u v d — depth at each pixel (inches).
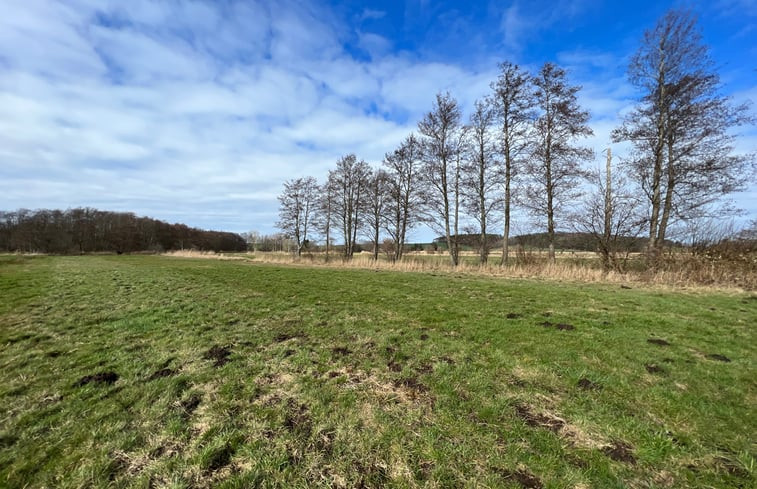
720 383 135.0
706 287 394.3
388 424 106.8
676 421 108.9
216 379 140.8
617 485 81.3
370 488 81.3
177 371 149.3
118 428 104.9
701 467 87.8
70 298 325.4
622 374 143.6
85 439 99.3
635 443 97.6
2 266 818.8
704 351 171.3
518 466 87.9
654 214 517.3
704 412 114.0
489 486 81.0
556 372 145.9
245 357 166.2
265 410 116.2
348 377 142.9
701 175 475.5
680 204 504.4
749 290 370.3
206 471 86.8
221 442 98.0
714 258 457.1
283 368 152.5
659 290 372.2
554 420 109.2
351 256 1100.5
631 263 535.5
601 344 180.5
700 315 244.8
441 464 88.8
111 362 159.9
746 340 187.8
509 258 703.7
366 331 209.0
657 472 86.2
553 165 609.6
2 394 126.9
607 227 559.5
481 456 91.9
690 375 142.0
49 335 203.6
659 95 501.0
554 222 623.2
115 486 81.4
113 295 342.3
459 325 221.0
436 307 277.6
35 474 85.1
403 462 90.0
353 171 1095.0
